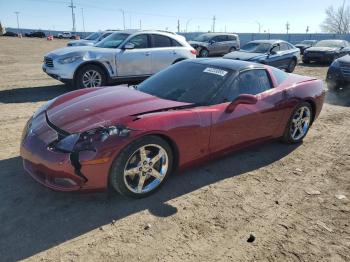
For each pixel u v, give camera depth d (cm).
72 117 335
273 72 481
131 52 905
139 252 270
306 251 281
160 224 307
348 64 925
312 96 506
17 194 344
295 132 512
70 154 298
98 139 302
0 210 316
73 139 304
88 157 297
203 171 413
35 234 286
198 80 418
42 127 335
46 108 380
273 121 458
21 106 711
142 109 345
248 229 307
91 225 301
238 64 447
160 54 951
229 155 464
